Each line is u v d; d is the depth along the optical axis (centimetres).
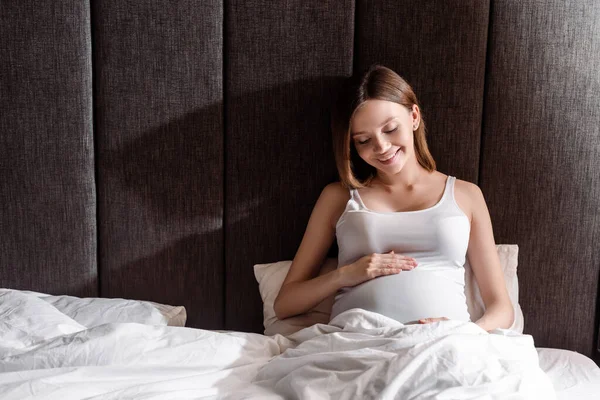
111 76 169
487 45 165
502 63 164
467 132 168
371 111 152
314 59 168
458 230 157
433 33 164
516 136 167
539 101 165
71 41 167
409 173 163
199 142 172
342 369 128
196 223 175
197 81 169
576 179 168
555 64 163
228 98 170
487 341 128
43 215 175
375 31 166
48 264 178
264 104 170
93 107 172
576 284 172
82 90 170
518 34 163
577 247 171
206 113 171
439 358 121
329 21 166
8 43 167
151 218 175
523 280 173
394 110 153
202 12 166
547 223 170
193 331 144
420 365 120
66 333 144
